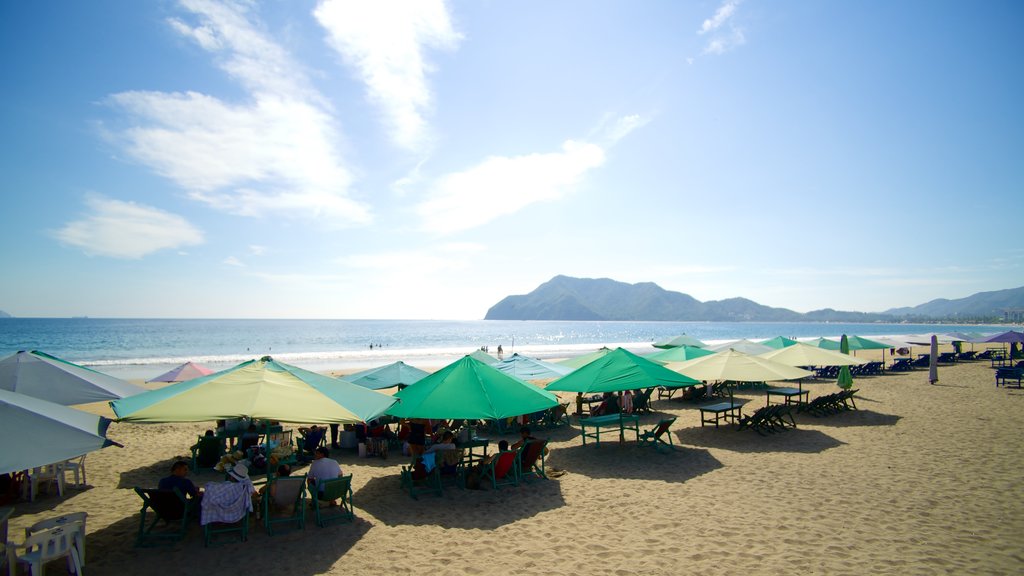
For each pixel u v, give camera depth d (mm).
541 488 8438
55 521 5191
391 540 6277
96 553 5871
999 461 9258
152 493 6000
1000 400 16125
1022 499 7320
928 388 19328
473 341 87688
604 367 10492
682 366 12328
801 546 5918
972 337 29422
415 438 10109
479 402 7836
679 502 7586
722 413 15398
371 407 7711
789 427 12805
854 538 6113
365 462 10367
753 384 21281
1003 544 5863
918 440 11023
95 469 9789
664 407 16766
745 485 8328
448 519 7027
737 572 5305
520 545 6121
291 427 14836
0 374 7645
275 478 6656
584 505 7566
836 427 12680
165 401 6109
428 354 55875
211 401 6160
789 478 8625
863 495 7660
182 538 6230
